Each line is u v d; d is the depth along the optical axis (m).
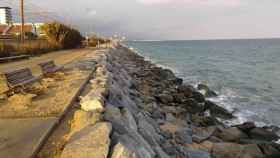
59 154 3.42
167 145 6.42
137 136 4.93
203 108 12.96
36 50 24.92
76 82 8.20
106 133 3.73
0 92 6.62
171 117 9.64
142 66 29.11
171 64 39.88
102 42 72.19
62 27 36.81
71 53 25.28
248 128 9.54
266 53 68.06
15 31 58.94
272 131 9.74
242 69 32.81
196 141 7.64
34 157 3.35
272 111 12.98
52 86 7.68
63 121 4.76
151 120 7.91
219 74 28.25
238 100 15.50
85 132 3.77
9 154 3.37
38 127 4.32
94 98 5.51
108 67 13.81
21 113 5.12
